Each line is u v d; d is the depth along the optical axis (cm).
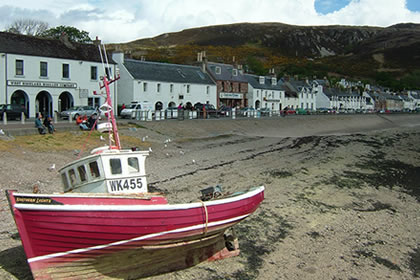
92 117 2903
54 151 2172
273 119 5375
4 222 1202
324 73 15700
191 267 1034
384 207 1741
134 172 1007
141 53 14600
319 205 1667
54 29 7119
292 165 2425
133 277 934
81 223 808
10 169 1698
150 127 3450
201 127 3903
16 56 3847
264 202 1636
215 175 2008
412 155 3256
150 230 878
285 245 1238
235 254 1126
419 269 1165
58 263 836
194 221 940
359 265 1152
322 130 5169
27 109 3978
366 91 12012
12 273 921
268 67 14538
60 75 4234
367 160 2842
